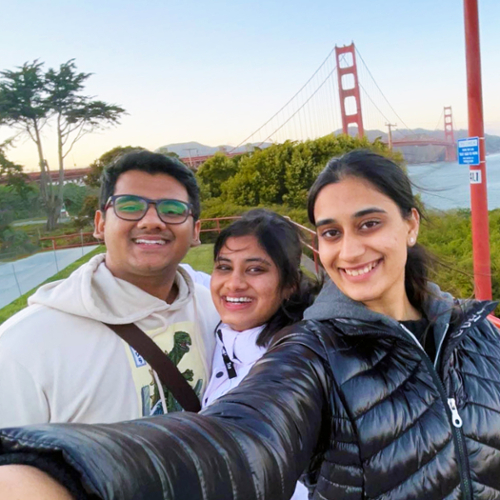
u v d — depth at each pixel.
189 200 1.58
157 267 1.50
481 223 5.23
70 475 0.49
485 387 1.07
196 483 0.59
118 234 1.49
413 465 0.95
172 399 1.49
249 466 0.68
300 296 1.62
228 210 14.48
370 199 1.05
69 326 1.39
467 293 4.98
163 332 1.55
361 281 1.06
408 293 1.28
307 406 0.90
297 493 1.36
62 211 21.88
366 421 0.96
